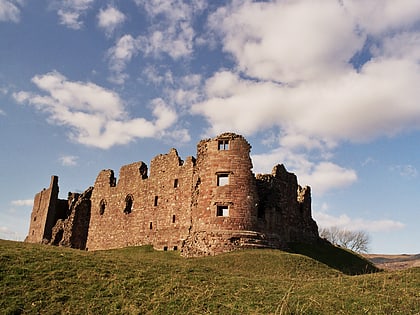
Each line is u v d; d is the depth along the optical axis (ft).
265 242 156.35
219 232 153.28
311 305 74.18
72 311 70.13
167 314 70.38
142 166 216.33
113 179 234.79
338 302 76.13
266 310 72.23
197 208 163.84
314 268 133.49
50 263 91.25
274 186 177.27
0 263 87.04
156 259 113.29
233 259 135.95
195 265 107.86
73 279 83.66
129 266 96.12
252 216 157.48
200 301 75.72
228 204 156.87
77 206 242.17
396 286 85.76
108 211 225.97
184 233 176.24
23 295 74.43
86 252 112.47
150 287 82.38
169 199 190.60
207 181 163.53
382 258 393.70
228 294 80.59
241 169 161.27
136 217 206.28
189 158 187.01
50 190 273.54
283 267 129.39
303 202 208.54
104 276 86.84
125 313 70.13
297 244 184.14
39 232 271.08
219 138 167.22
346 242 341.82
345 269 157.99
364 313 71.00
